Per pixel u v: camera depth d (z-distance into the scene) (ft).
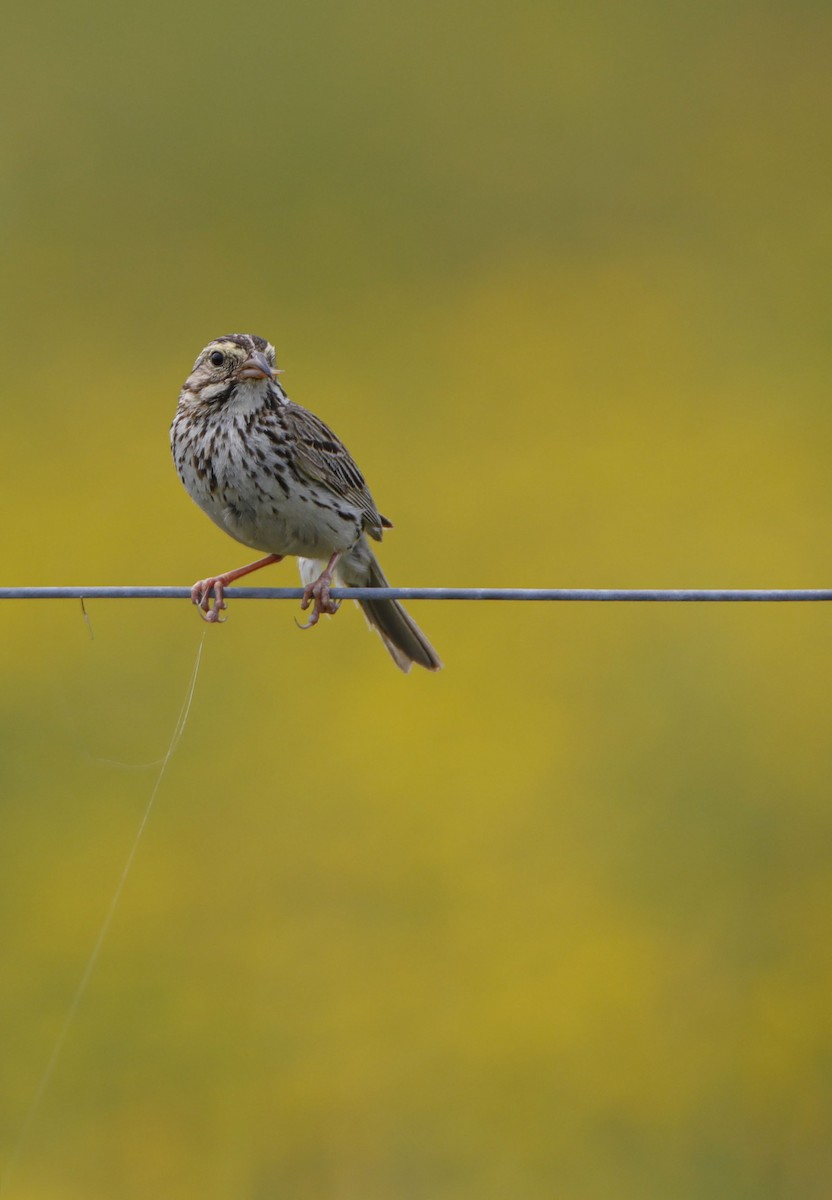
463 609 51.83
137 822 44.50
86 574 52.39
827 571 54.80
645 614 52.21
